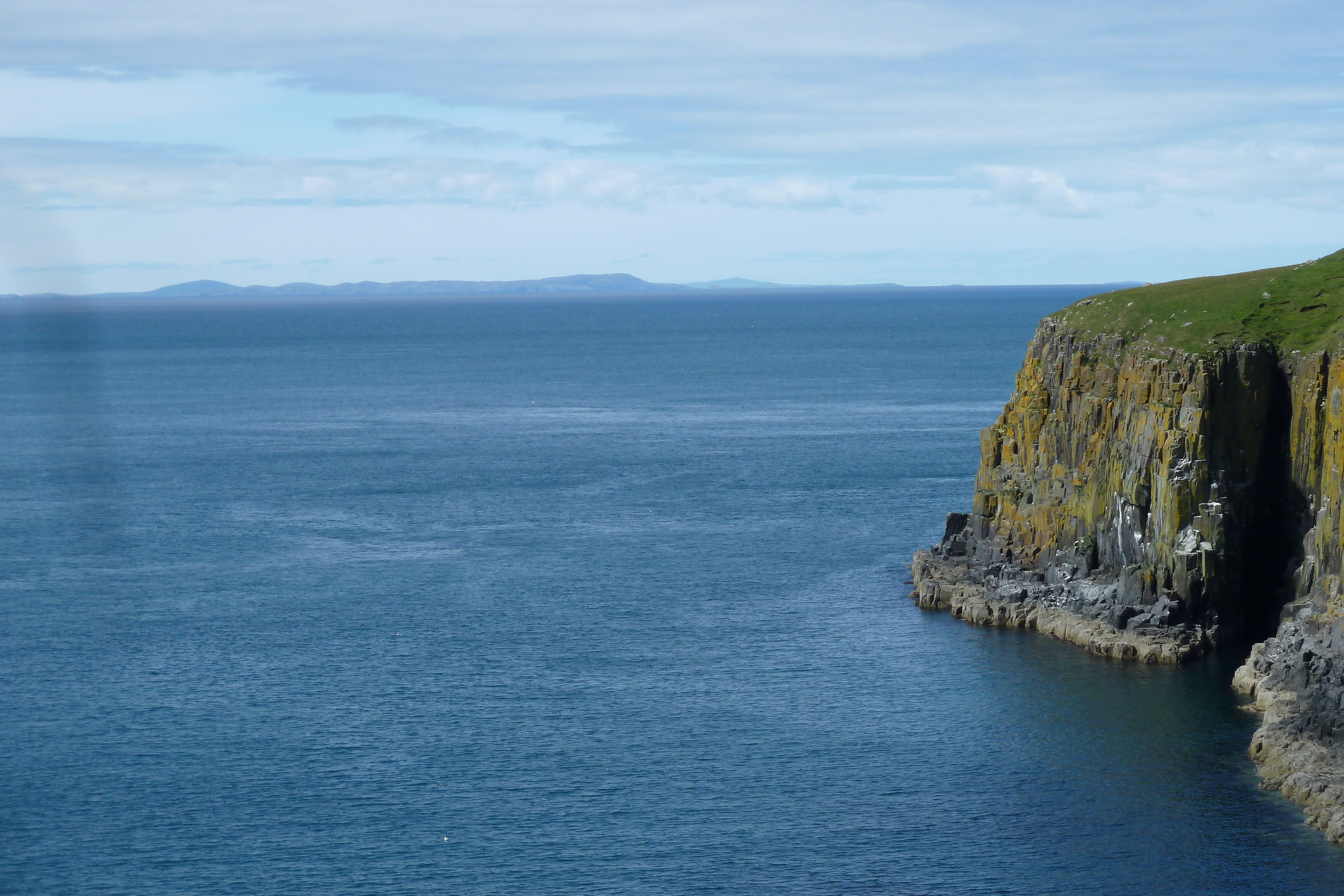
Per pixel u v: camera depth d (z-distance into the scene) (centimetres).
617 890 6762
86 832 7425
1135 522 10612
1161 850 7019
